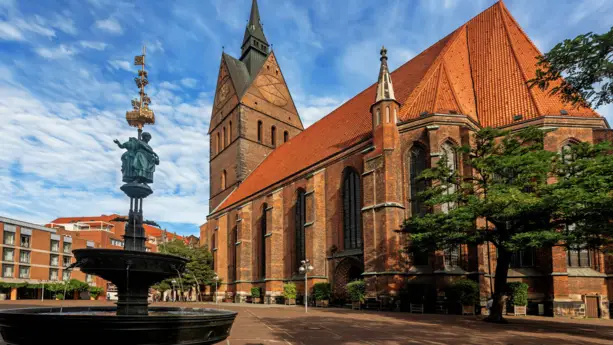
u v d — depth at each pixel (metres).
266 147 70.94
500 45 40.41
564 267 29.34
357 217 38.34
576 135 32.34
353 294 34.09
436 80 37.59
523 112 34.22
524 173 22.44
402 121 35.59
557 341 15.38
